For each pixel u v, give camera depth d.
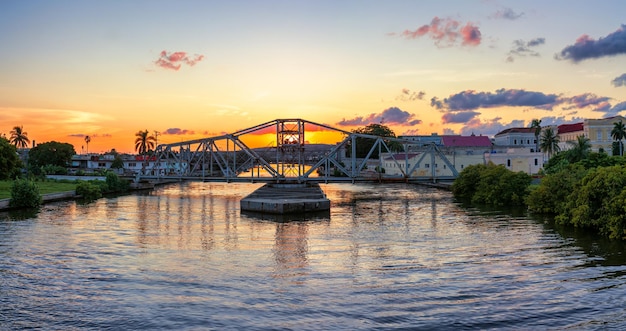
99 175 133.62
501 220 52.97
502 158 105.38
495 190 70.31
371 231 47.75
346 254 36.69
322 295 26.03
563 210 53.12
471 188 83.38
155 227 51.22
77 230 48.22
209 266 32.81
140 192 106.06
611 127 123.38
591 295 25.44
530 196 60.19
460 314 22.97
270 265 33.16
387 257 35.34
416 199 82.38
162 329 21.55
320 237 44.59
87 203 77.25
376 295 25.92
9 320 22.73
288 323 22.03
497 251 36.59
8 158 85.00
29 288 27.47
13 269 31.70
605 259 33.34
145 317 22.91
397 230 48.03
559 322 21.89
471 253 36.16
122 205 74.81
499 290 26.52
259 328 21.50
